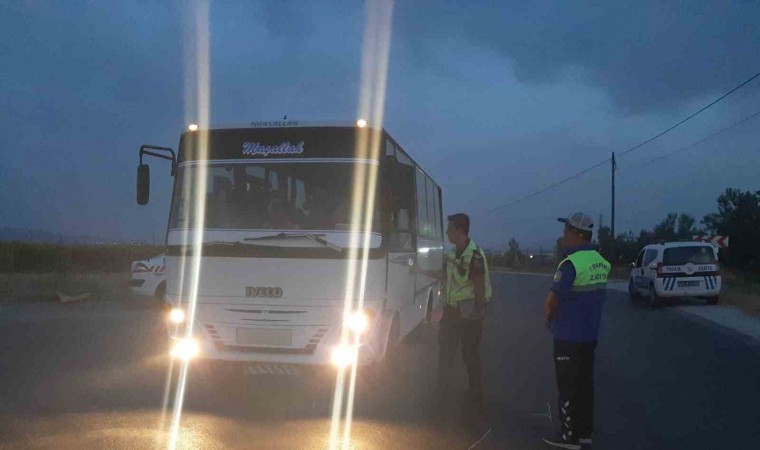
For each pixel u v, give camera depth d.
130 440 6.63
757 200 34.75
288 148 8.22
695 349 12.84
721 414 8.06
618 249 46.75
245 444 6.58
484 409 8.10
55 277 23.03
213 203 8.25
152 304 19.33
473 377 7.89
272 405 8.02
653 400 8.76
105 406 7.86
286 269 7.97
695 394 9.09
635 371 10.66
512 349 12.76
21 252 31.64
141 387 8.80
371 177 8.09
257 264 8.02
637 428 7.46
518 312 19.55
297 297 7.94
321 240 7.96
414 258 10.39
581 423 6.58
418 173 11.05
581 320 6.47
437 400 8.38
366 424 7.35
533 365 11.06
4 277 25.38
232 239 8.11
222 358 8.05
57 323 15.30
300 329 7.93
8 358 10.79
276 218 8.12
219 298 8.09
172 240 8.28
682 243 21.55
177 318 8.20
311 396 8.44
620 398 8.87
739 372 10.59
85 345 12.16
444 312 8.02
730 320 17.56
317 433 6.99
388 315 8.65
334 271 7.93
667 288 20.97
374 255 7.98
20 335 13.38
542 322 17.08
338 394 8.43
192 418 7.43
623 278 44.22
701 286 20.94
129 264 35.66
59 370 9.86
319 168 8.15
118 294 21.23
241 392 8.57
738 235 34.19
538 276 45.97
